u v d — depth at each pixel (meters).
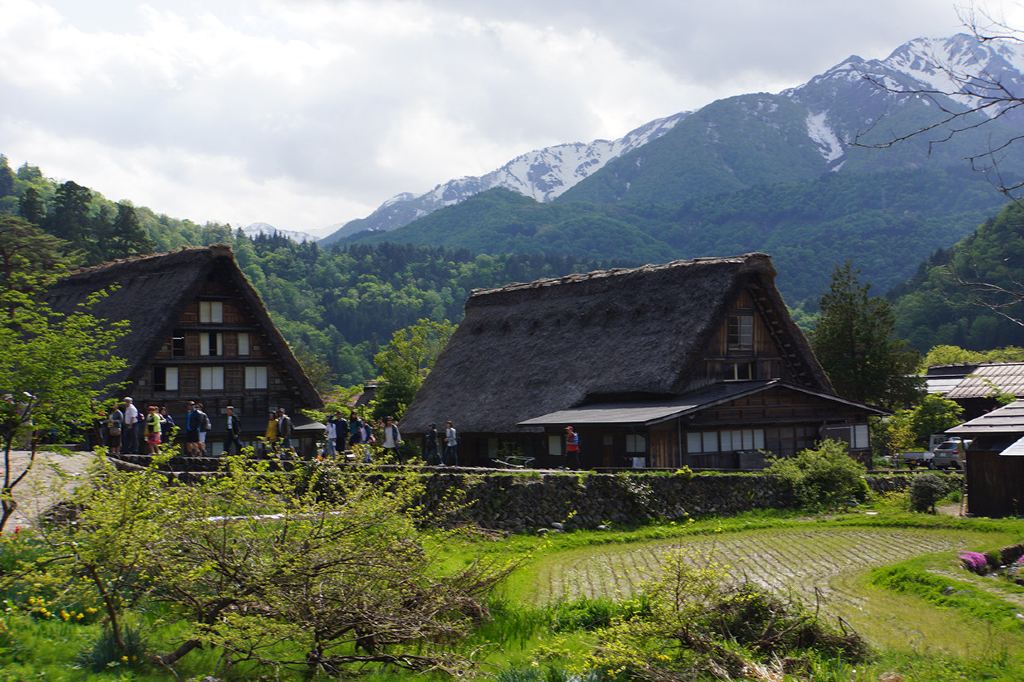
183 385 44.00
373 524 10.71
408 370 60.66
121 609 10.89
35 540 12.02
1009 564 18.92
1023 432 27.08
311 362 94.31
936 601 14.93
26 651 9.59
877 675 10.49
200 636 9.79
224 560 10.31
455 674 10.33
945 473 35.12
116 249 91.94
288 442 31.22
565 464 37.25
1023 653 11.31
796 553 20.52
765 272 40.12
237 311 45.66
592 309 42.81
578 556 20.16
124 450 28.06
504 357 44.31
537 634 12.44
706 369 39.28
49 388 16.30
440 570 13.76
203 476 11.43
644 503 25.33
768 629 11.54
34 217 92.44
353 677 10.34
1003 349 84.81
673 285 40.78
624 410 35.44
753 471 31.06
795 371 42.69
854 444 40.94
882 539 22.84
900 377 53.59
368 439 32.41
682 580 11.79
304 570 10.16
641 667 10.42
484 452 41.97
